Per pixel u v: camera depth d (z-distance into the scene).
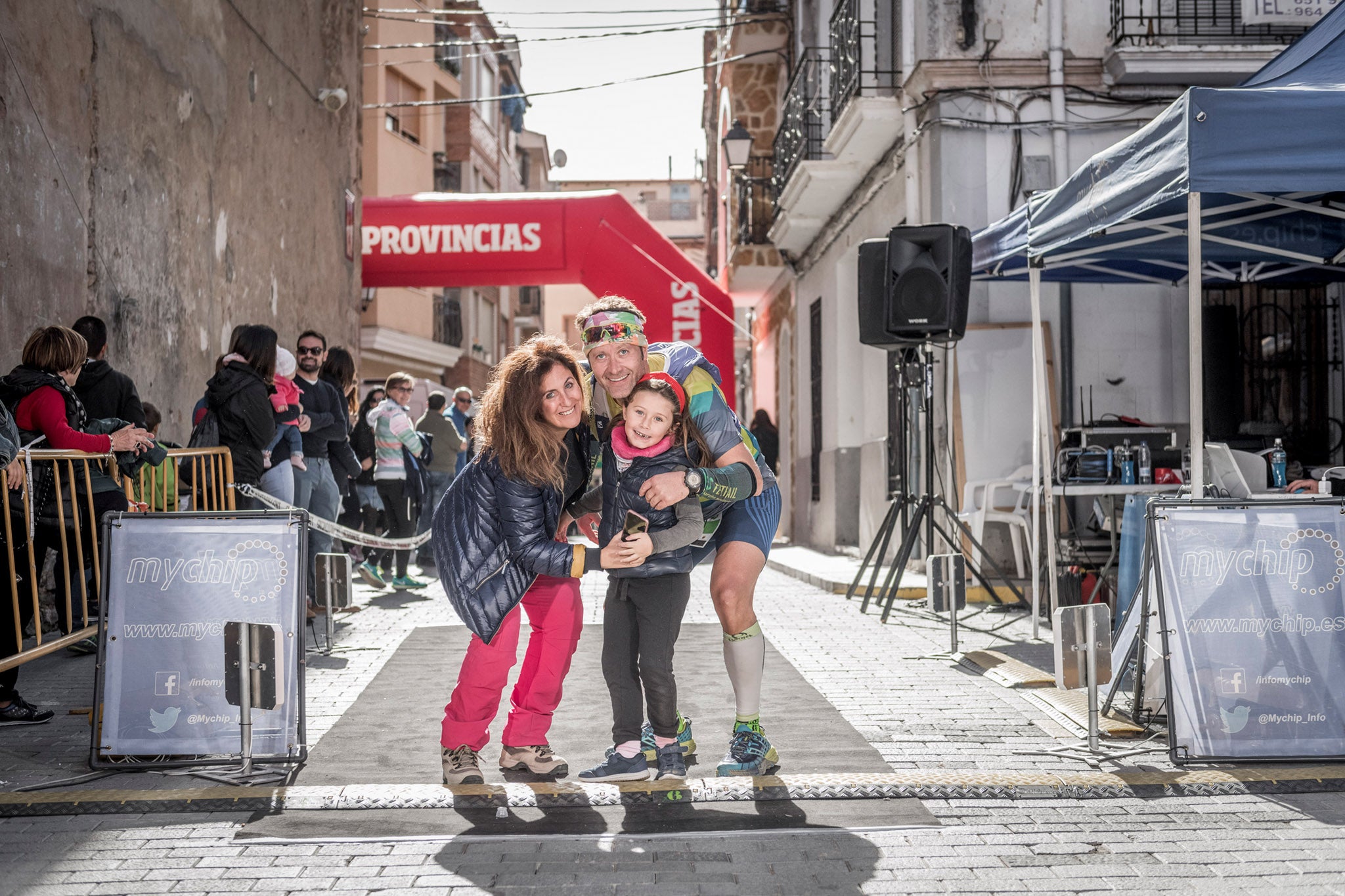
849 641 7.57
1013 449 10.37
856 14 12.14
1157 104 10.59
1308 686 4.32
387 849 3.49
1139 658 4.91
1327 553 4.38
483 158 34.72
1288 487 7.50
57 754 4.64
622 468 3.97
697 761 4.46
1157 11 10.35
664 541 3.91
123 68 9.16
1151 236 7.67
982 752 4.58
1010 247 7.97
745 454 4.04
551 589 4.25
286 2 13.30
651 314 17.52
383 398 12.72
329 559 6.91
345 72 15.48
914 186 11.08
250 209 12.11
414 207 17.59
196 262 10.60
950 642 7.49
